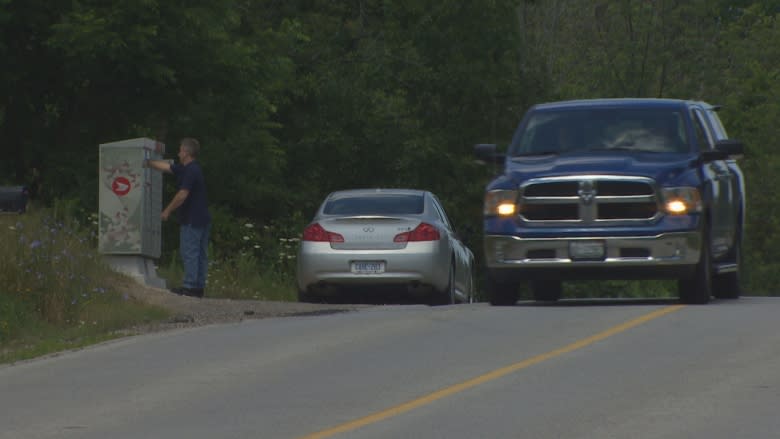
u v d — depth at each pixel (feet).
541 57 524.93
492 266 187.21
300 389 118.73
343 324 170.30
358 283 221.25
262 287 279.49
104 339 165.48
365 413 106.01
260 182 384.47
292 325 171.63
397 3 453.58
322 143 420.77
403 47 450.71
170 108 339.57
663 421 99.81
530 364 130.11
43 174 337.72
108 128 343.87
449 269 228.02
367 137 435.12
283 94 417.49
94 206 323.57
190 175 220.43
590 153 191.72
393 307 198.29
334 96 425.69
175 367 135.13
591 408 105.81
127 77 324.60
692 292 188.03
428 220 226.17
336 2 449.48
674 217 181.88
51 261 192.54
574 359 132.57
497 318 171.73
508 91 492.95
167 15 317.42
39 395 119.85
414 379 122.93
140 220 219.61
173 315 191.72
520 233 184.65
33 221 205.87
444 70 465.88
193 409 110.01
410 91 468.34
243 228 347.56
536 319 169.27
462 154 474.90
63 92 341.82
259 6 412.77
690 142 192.54
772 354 133.08
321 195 437.17
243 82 341.62
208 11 321.73
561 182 183.62
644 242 181.57
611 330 154.81
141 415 107.86
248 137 365.20
